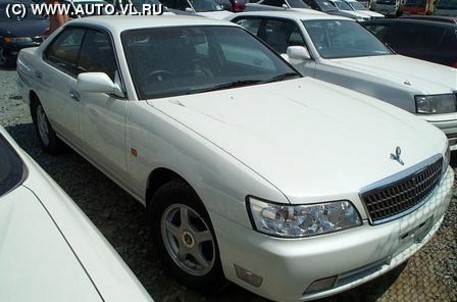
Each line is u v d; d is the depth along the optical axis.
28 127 5.44
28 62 4.57
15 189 1.68
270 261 1.96
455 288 2.67
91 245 1.51
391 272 2.81
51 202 1.66
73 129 3.66
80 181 3.92
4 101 6.70
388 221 2.18
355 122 2.73
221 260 2.19
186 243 2.49
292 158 2.21
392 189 2.21
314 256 1.95
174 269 2.59
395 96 4.51
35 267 1.34
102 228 3.18
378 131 2.64
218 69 3.35
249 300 2.51
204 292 2.48
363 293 2.61
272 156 2.21
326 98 3.16
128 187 3.03
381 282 2.71
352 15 16.09
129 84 2.90
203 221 2.31
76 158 4.44
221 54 3.49
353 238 2.04
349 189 2.07
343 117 2.79
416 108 4.36
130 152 2.81
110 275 1.40
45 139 4.50
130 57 3.04
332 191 2.04
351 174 2.15
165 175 2.62
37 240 1.45
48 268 1.35
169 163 2.43
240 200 2.04
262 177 2.05
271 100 2.98
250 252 2.02
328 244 1.98
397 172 2.27
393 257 2.28
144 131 2.65
